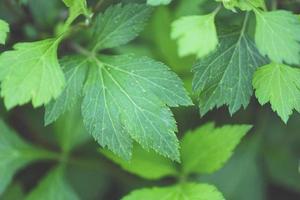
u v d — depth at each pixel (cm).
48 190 68
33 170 72
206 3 60
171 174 65
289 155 71
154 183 70
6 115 69
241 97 55
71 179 71
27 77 53
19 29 68
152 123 54
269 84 54
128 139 55
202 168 64
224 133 63
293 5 63
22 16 67
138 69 56
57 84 53
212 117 70
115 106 55
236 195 69
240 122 70
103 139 55
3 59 54
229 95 54
